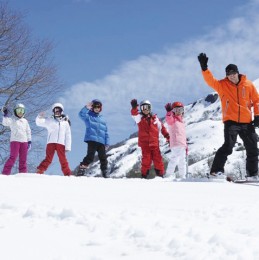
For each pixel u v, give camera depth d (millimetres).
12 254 2172
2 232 2666
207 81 7148
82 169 9062
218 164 7141
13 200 3836
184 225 2865
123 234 2623
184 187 5543
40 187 4934
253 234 2557
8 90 15734
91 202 3865
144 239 2441
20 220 3053
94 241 2418
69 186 5168
